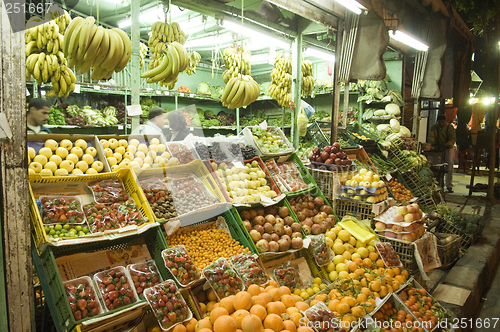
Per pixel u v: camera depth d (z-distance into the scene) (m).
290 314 2.25
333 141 5.38
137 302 1.99
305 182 3.93
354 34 5.00
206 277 2.33
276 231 3.01
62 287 1.80
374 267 3.20
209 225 2.87
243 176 3.28
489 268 4.51
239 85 3.74
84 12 5.41
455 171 13.79
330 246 3.25
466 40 9.37
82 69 2.46
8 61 1.52
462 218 5.31
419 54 7.79
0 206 1.56
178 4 3.87
